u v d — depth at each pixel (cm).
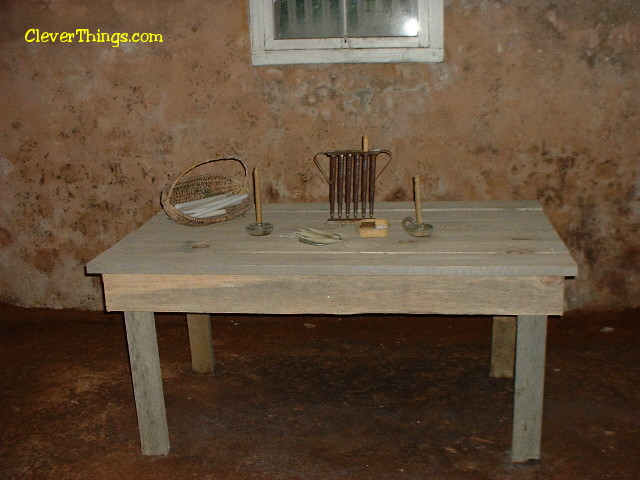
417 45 354
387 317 397
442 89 358
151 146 381
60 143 386
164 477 259
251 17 357
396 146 369
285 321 399
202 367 338
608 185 364
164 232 282
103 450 279
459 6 346
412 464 262
